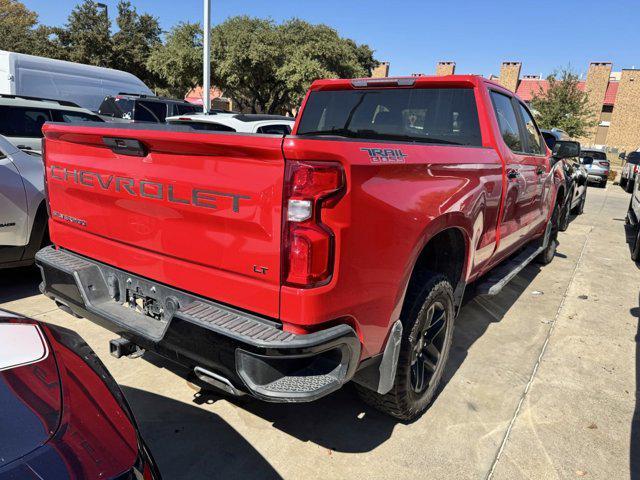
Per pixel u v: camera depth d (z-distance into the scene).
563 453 2.82
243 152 2.02
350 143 2.03
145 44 28.66
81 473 1.28
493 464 2.70
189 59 22.41
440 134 3.84
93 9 27.66
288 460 2.64
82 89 12.80
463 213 2.92
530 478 2.60
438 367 3.10
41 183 4.67
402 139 4.02
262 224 2.02
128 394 3.15
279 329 2.07
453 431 2.96
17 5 34.53
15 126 6.00
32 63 11.52
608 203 15.48
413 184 2.43
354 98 4.23
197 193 2.20
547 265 6.96
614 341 4.40
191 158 2.21
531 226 5.06
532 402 3.33
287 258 1.99
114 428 1.52
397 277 2.37
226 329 2.05
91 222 2.81
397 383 2.70
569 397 3.42
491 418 3.12
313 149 1.90
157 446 2.70
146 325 2.47
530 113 4.78
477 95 3.67
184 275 2.36
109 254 2.74
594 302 5.45
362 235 2.11
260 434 2.85
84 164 2.72
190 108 13.30
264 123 8.29
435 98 3.85
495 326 4.61
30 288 4.88
